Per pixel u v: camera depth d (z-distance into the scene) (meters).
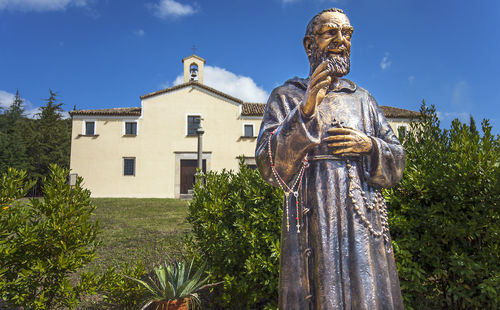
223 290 4.38
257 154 1.68
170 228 9.94
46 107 34.72
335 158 1.64
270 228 4.06
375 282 1.52
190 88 25.77
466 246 3.63
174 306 3.79
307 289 1.54
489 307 3.48
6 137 28.62
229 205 4.51
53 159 31.69
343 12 1.81
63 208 3.77
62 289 3.69
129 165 24.70
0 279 3.41
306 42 1.86
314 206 1.58
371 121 1.83
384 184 1.67
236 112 25.92
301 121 1.47
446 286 3.85
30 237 3.49
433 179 3.77
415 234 3.79
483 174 3.46
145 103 25.31
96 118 24.80
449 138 4.29
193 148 25.17
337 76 1.78
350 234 1.55
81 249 3.84
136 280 4.06
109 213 13.78
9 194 3.51
